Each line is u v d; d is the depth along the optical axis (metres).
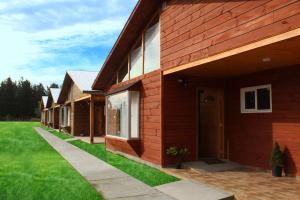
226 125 10.75
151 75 10.74
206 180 8.12
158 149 10.05
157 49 10.66
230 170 9.43
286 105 8.60
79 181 8.26
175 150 9.81
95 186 7.72
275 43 6.00
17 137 23.67
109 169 9.95
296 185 7.50
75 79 23.58
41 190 7.36
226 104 10.82
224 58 7.48
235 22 6.96
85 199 6.62
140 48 11.98
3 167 10.41
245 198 6.47
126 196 6.81
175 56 9.44
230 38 7.11
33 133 28.81
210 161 10.23
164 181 8.09
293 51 6.75
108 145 15.12
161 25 10.33
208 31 7.91
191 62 8.62
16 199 6.68
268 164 9.14
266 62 8.06
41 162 11.45
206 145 11.05
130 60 12.85
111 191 7.23
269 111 9.14
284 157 8.54
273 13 5.95
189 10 8.78
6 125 46.88
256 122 9.59
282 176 8.50
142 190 7.30
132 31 11.92
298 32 5.41
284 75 8.68
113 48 12.90
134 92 11.73
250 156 9.76
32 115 83.50
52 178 8.63
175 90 10.15
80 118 26.20
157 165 10.08
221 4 7.45
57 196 6.86
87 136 24.92
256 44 6.34
